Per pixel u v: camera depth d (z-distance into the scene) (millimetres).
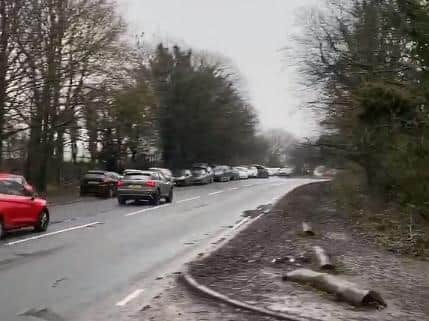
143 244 14477
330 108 31500
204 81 64562
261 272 10289
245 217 22359
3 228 14586
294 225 18672
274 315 7359
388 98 15336
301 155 43250
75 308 7840
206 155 68562
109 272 10562
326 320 7188
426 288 9422
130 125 44938
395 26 15562
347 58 26453
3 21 28906
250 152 84688
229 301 8070
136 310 7742
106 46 34562
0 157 32250
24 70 30109
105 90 35500
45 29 31797
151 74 58500
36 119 33312
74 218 20766
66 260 11758
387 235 16141
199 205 28312
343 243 14531
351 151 23359
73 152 48344
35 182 35844
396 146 15445
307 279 9148
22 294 8633
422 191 14836
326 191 38969
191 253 13102
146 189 27953
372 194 21344
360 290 8047
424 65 14094
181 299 8344
